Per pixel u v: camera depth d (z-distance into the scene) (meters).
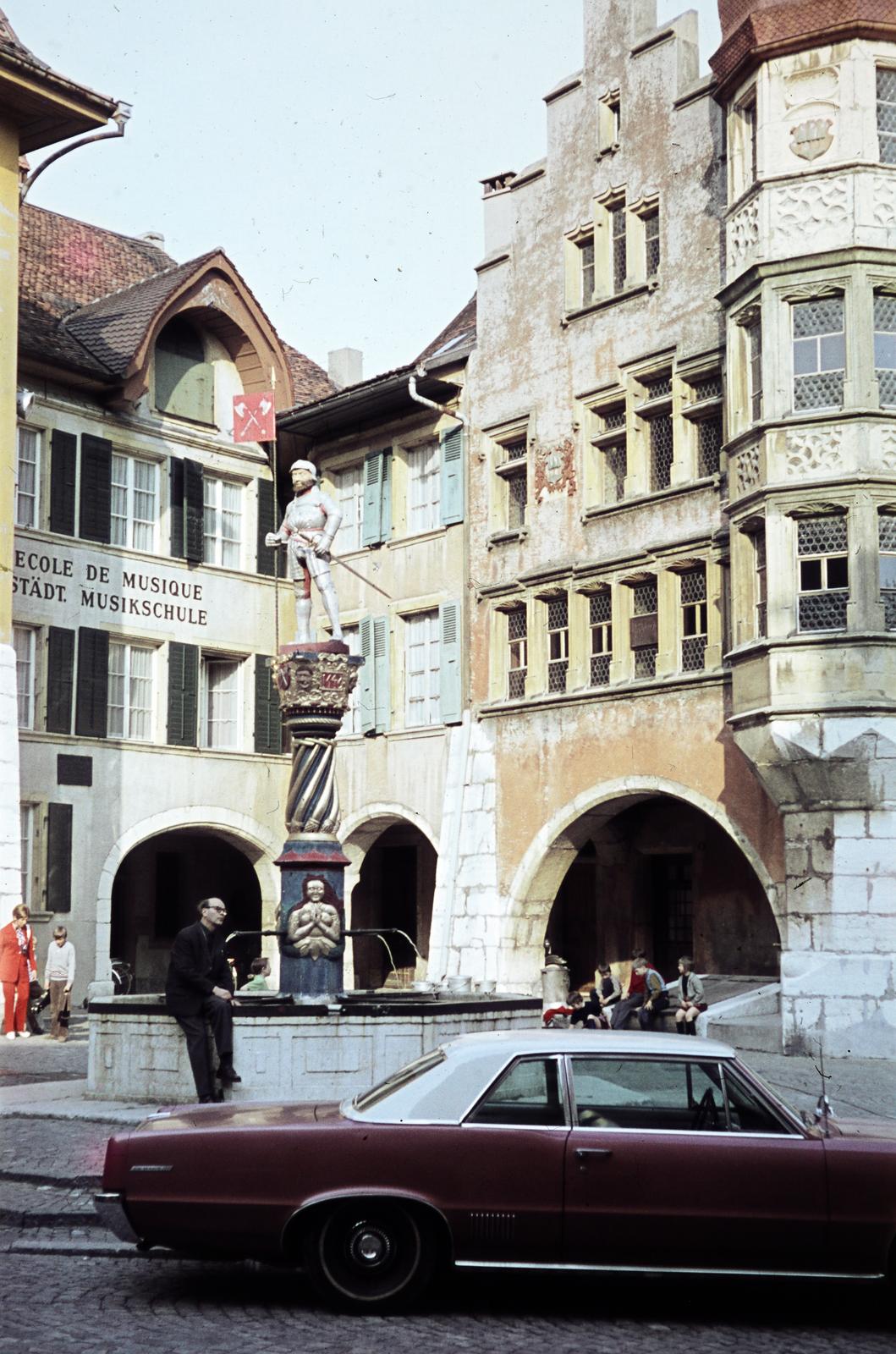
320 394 41.66
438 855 33.75
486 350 34.03
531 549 32.53
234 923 40.75
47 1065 22.12
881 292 25.50
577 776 30.92
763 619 26.06
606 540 30.91
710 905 32.03
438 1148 9.57
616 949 33.91
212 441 36.44
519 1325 9.41
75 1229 12.05
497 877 32.47
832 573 25.22
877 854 24.62
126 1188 9.56
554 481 32.19
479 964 32.44
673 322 29.80
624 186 31.14
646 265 30.83
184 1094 16.38
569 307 32.12
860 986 24.44
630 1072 9.75
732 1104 9.66
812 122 25.78
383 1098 9.89
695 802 28.36
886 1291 10.45
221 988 16.14
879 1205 9.41
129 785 33.97
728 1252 9.41
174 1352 8.63
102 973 33.06
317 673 18.69
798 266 25.62
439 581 34.69
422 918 37.84
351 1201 9.56
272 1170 9.55
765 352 25.92
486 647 33.44
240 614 36.78
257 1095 16.05
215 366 36.81
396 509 36.03
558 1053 9.82
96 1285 10.37
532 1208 9.47
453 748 33.72
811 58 25.86
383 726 35.56
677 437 29.59
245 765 36.47
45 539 32.62
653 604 30.14
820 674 24.81
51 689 32.44
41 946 31.78
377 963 39.09
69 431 33.41
